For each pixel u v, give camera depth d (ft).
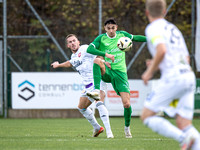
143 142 67.67
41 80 140.56
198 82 140.46
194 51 142.72
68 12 157.48
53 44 155.02
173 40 45.37
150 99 45.65
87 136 80.69
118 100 140.05
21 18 157.58
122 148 58.39
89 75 79.71
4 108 144.05
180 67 44.78
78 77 140.36
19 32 156.25
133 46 142.72
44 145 62.34
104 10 155.12
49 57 142.61
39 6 157.69
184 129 45.39
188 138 43.70
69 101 140.46
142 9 152.76
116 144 63.87
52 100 140.77
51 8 157.99
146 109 45.83
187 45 143.02
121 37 77.77
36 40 153.07
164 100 44.88
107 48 78.69
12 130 95.71
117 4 153.79
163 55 43.01
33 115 144.56
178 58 45.14
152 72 43.60
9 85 143.54
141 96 140.36
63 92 140.46
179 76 44.37
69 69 142.31
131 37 79.66
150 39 44.83
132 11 152.87
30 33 156.15
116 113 139.74
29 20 158.20
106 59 79.05
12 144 63.82
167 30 45.39
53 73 140.46
